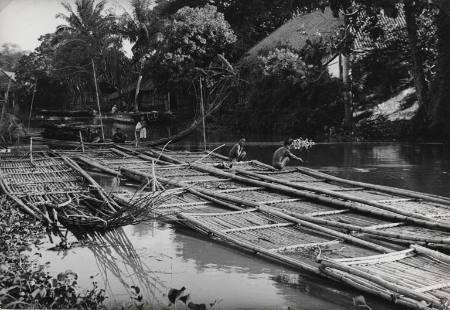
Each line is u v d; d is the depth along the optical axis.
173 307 4.91
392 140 21.55
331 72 26.52
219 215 8.09
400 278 5.37
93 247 7.05
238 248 6.93
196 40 32.09
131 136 24.91
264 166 12.78
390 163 14.70
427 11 21.58
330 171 13.35
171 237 7.54
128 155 15.16
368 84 24.84
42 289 4.64
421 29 22.70
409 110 23.38
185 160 14.08
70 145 19.14
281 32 33.62
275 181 10.52
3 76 22.19
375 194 9.38
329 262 5.62
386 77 24.44
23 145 19.80
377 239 7.06
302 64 25.97
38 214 8.33
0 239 6.59
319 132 25.30
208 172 11.90
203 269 6.11
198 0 38.38
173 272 6.01
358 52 24.05
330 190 9.31
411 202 8.66
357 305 4.86
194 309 4.46
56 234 7.67
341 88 25.20
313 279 5.75
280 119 26.94
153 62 33.09
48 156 14.77
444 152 16.92
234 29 38.53
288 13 22.56
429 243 6.47
